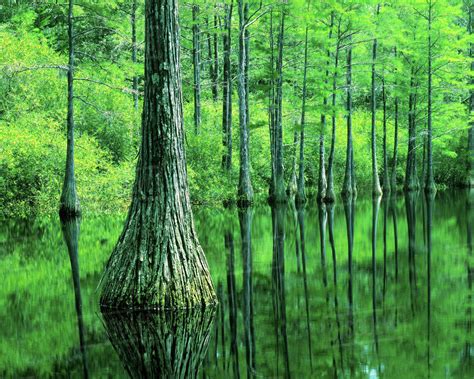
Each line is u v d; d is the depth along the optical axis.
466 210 18.44
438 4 26.62
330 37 25.61
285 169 30.53
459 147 34.88
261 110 29.30
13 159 16.84
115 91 22.19
